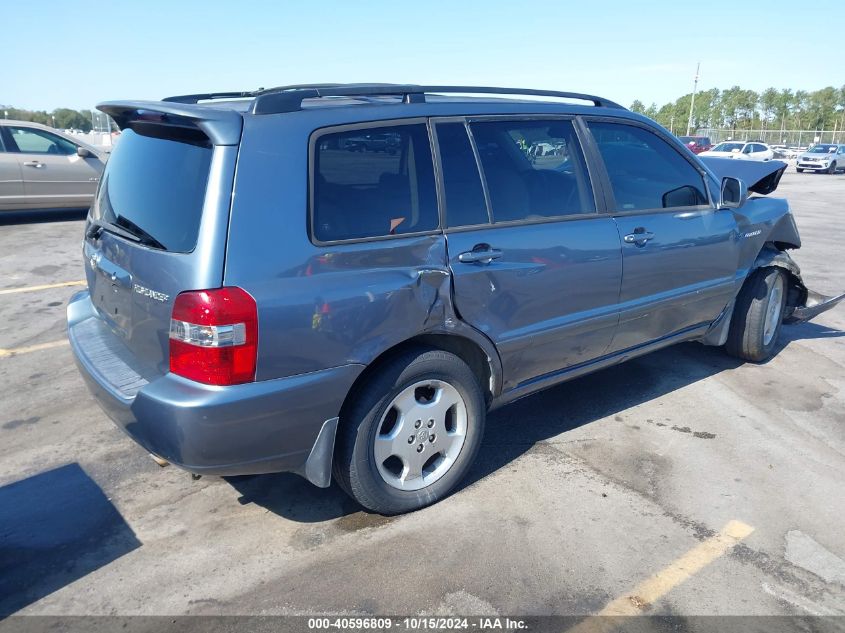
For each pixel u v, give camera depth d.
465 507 3.29
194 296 2.53
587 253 3.64
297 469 2.91
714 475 3.58
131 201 3.03
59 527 3.13
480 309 3.23
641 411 4.36
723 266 4.54
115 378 2.88
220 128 2.63
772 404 4.47
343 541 3.03
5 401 4.47
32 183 11.52
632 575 2.81
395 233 2.97
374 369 2.98
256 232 2.61
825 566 2.88
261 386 2.62
